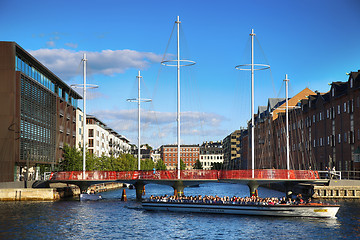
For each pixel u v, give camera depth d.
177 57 65.81
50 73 93.44
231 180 59.16
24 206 58.38
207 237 37.69
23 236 37.47
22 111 76.75
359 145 78.31
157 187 136.12
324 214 46.25
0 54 74.25
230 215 49.84
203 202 52.06
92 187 96.25
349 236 37.25
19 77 75.06
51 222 44.78
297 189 78.88
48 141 92.12
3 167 72.88
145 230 40.94
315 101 105.38
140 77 90.31
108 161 127.81
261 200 50.22
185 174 64.12
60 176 71.56
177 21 66.25
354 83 80.56
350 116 82.44
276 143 134.88
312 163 104.19
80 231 40.19
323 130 96.88
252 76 61.81
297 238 36.75
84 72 77.81
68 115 111.50
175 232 39.94
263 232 39.38
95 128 138.00
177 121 65.12
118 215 50.78
